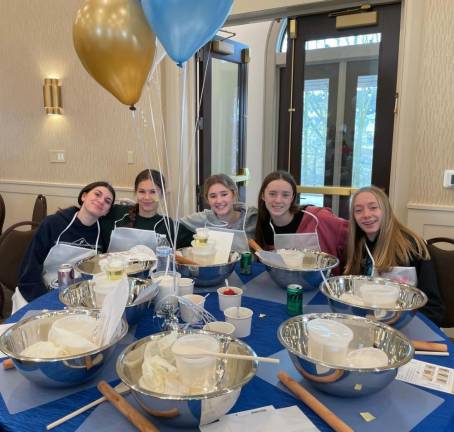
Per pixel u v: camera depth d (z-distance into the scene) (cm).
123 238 189
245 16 306
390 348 104
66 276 151
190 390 86
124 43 129
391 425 83
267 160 480
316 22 302
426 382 98
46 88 378
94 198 207
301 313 135
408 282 155
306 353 106
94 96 369
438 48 249
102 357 95
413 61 256
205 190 223
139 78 139
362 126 301
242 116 421
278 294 157
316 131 320
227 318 121
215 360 92
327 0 276
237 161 427
